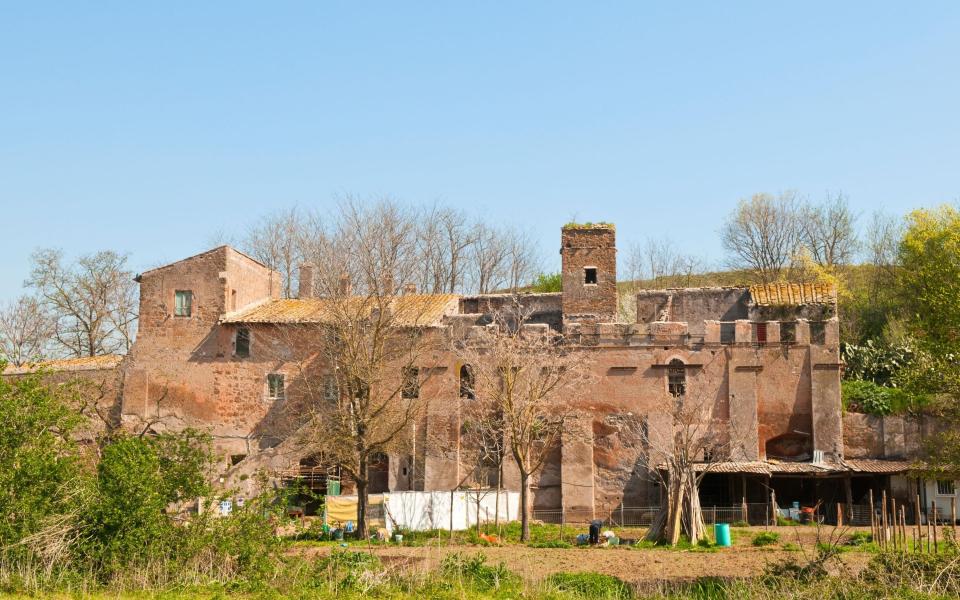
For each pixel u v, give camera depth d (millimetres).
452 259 73250
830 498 46938
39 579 23844
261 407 51188
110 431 37781
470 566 29047
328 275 48812
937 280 35156
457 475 48469
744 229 76875
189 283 52781
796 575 26328
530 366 46125
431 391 49250
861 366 54312
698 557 35188
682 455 41125
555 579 28766
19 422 26469
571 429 48062
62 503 26047
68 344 67500
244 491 45188
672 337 48594
